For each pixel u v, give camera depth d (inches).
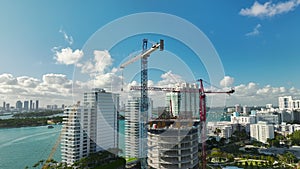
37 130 4340.6
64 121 2372.0
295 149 3937.0
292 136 4409.5
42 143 3309.5
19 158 2632.9
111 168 2185.0
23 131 4242.1
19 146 3127.5
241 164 3041.3
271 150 3937.0
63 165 2234.3
